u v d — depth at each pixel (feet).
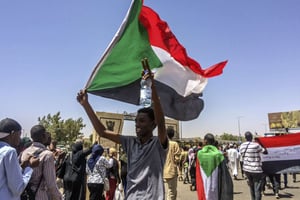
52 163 14.33
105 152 34.17
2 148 11.29
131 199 8.93
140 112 9.65
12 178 11.07
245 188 43.83
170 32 11.59
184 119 11.66
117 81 10.71
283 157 34.94
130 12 9.99
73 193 24.71
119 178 31.42
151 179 8.98
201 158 22.68
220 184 22.13
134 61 10.90
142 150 9.26
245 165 29.53
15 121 12.26
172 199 25.26
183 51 11.66
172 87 11.53
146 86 9.34
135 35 10.74
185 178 50.62
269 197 35.78
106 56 10.09
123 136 10.01
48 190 14.11
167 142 9.33
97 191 26.61
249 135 29.86
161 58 11.37
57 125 168.86
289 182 50.19
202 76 12.13
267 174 35.12
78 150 25.55
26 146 17.52
